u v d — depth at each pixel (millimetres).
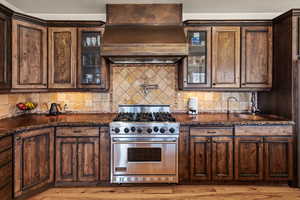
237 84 3283
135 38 2963
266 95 3457
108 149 2939
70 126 2914
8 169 2361
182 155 2955
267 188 2945
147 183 3021
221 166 2959
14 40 2836
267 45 3266
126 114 3439
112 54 2914
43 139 2781
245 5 3250
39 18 3164
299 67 2828
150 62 3518
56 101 3615
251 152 2949
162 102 3631
